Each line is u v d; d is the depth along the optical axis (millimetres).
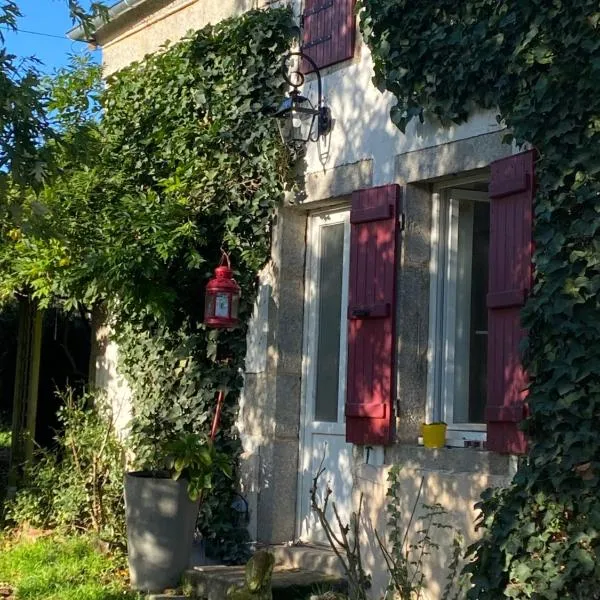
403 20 6293
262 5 8031
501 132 5754
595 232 5051
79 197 8391
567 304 5066
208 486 6699
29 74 5840
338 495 6988
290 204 7430
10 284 9188
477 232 6500
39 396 10914
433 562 5828
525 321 5289
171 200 7848
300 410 7441
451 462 5898
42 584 6824
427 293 6449
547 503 5051
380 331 6426
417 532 5863
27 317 10336
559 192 5254
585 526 4887
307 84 7367
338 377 7176
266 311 7520
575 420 5008
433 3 6109
